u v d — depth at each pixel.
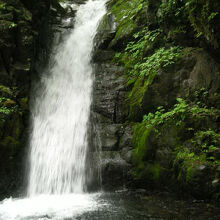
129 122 7.71
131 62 8.96
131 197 6.03
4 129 6.98
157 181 6.27
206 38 6.18
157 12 8.14
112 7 12.43
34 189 6.86
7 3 8.86
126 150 7.07
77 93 8.97
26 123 7.80
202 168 5.42
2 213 5.21
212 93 6.54
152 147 6.53
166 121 6.57
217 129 6.06
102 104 8.18
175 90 7.04
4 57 8.17
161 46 8.30
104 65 9.41
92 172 6.79
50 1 11.87
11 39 8.33
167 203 5.57
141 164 6.58
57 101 8.89
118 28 10.45
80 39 11.34
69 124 8.08
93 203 5.68
